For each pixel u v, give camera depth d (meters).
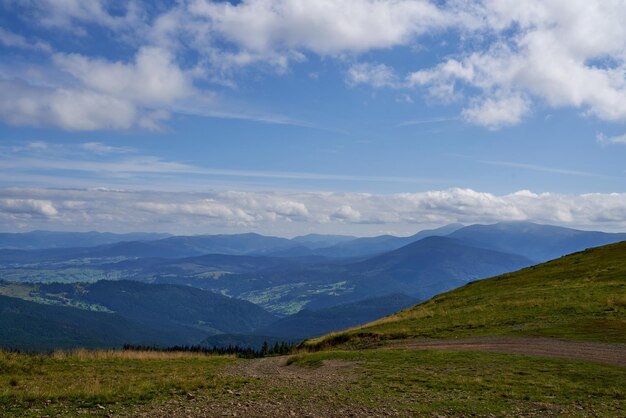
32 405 19.56
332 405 20.77
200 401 21.08
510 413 19.38
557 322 45.00
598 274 68.06
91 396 21.22
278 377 30.02
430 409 20.03
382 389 24.42
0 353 33.09
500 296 64.44
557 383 24.55
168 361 41.59
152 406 19.88
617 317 43.94
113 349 48.47
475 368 29.48
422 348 40.62
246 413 18.97
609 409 19.67
